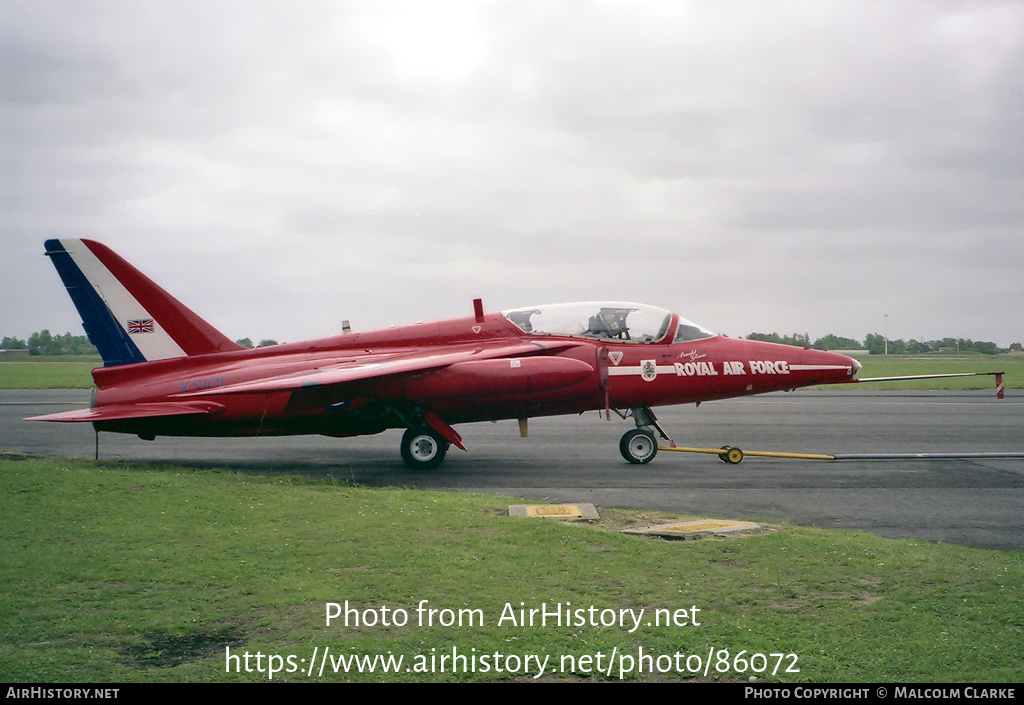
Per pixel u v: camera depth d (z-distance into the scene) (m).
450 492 12.99
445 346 17.50
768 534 9.64
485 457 18.20
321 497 11.46
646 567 8.13
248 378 16.75
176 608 6.94
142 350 17.06
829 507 12.06
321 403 16.31
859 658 5.95
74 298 16.84
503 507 11.22
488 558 8.37
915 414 29.27
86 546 8.79
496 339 17.64
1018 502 12.48
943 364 88.50
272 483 13.02
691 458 17.88
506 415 17.20
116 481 12.42
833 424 25.61
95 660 5.93
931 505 12.24
